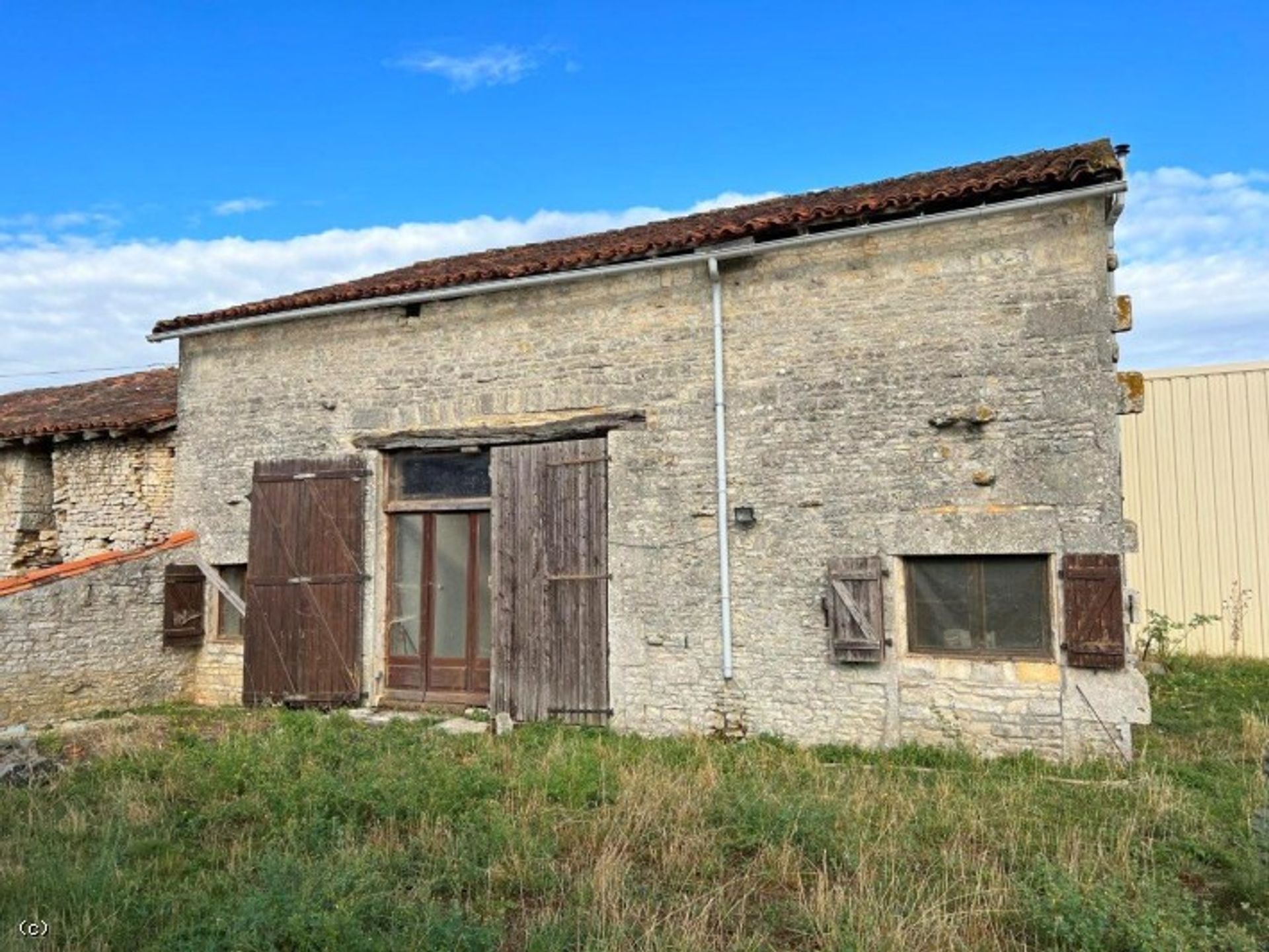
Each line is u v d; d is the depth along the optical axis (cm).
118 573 1005
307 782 619
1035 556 733
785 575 804
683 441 853
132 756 723
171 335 1091
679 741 794
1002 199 733
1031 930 419
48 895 446
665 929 414
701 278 859
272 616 998
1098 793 608
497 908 446
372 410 992
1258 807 562
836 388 798
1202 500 1161
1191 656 1112
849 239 802
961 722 733
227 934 396
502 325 941
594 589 873
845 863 490
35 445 1191
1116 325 717
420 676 965
